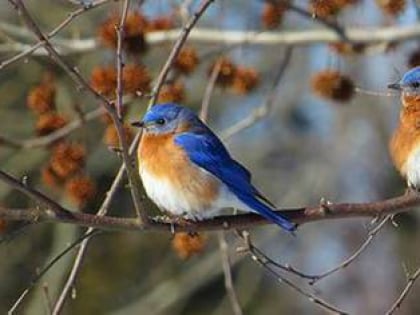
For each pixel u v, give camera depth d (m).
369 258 23.80
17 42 15.60
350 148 22.11
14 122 19.42
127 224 9.50
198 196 10.16
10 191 18.89
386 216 10.16
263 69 21.22
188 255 11.91
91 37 18.55
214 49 14.59
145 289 22.14
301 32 15.22
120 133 8.83
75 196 12.34
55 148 12.80
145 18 13.11
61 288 19.61
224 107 21.30
